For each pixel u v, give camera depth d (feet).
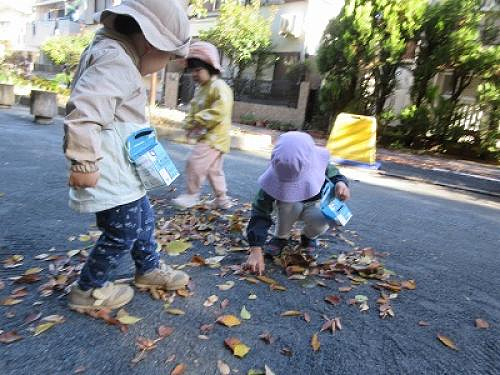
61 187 13.88
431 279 9.43
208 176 12.97
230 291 7.76
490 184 23.80
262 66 56.44
